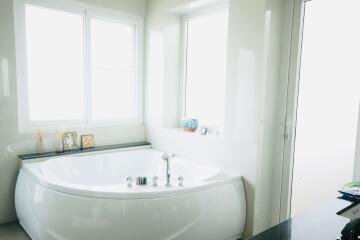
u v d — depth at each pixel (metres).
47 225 2.25
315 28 2.40
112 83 3.65
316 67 2.39
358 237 1.14
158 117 3.63
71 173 3.00
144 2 3.69
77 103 3.41
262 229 2.68
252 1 2.49
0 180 2.86
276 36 2.53
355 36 2.16
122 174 3.35
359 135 2.10
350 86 2.19
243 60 2.59
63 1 3.10
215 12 3.15
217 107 3.21
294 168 2.57
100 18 3.43
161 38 3.49
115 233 2.08
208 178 2.52
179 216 2.17
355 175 2.14
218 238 2.43
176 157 3.29
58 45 3.20
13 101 2.88
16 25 2.88
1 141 2.84
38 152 3.04
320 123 2.37
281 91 2.59
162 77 3.52
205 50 3.33
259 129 2.50
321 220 1.31
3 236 2.64
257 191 2.57
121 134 3.68
